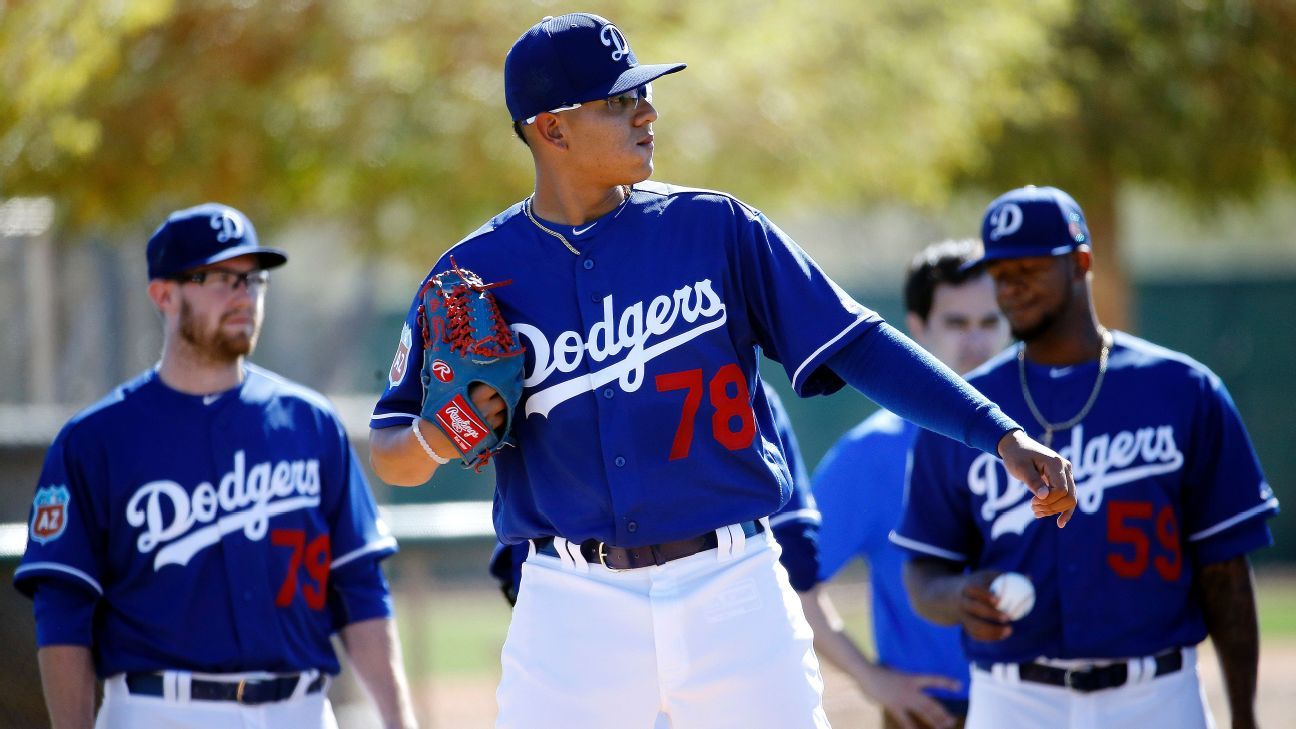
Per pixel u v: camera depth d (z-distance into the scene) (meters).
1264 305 78.56
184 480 16.02
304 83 37.56
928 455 16.89
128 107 36.97
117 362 43.28
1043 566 16.06
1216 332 79.25
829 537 18.98
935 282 19.70
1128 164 60.28
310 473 16.69
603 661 12.07
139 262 43.81
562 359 12.12
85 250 42.28
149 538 15.84
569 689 12.09
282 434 16.59
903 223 91.94
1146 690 15.84
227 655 15.80
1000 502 16.34
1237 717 16.25
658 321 12.07
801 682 12.12
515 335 12.16
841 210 64.81
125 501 15.89
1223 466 16.17
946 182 54.31
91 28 30.81
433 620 58.88
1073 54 58.34
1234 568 16.20
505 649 12.61
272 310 69.06
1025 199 16.44
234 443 16.28
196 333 16.33
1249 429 78.19
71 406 41.38
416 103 37.19
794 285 12.31
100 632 15.97
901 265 93.50
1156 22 58.62
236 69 37.81
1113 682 15.79
